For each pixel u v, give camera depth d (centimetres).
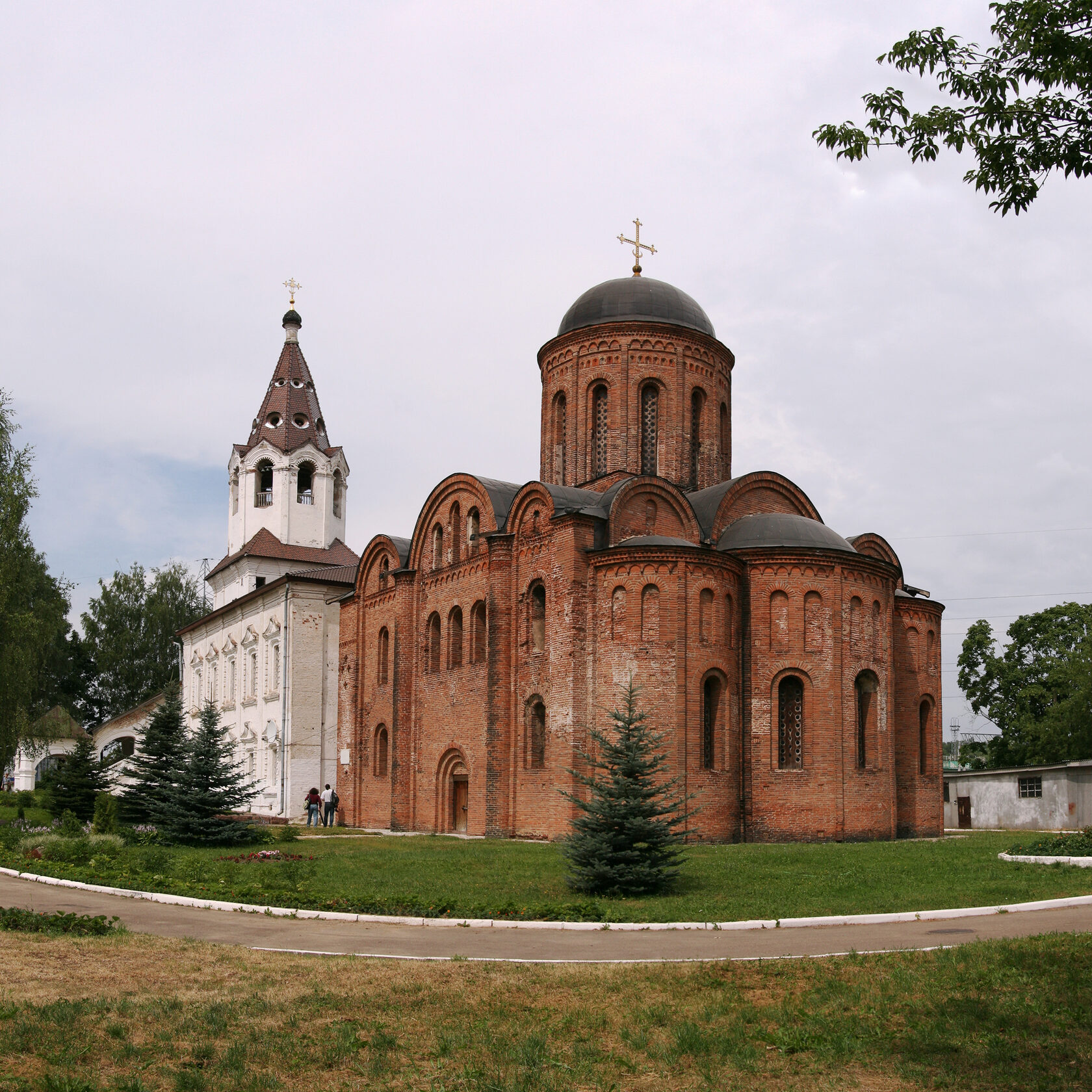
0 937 1725
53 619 5444
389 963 1534
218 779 3584
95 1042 1150
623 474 4181
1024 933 1698
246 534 6675
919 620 4200
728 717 3531
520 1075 1067
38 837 3281
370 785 4794
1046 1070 1064
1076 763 4797
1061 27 1318
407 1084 1054
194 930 1866
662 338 4297
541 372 4572
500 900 2184
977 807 5247
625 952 1642
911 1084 1045
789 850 3003
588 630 3588
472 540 4231
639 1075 1080
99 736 7794
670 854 2320
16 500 4769
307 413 6875
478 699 4072
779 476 4141
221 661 6869
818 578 3625
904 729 4088
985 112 1375
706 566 3544
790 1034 1180
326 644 5753
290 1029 1212
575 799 2436
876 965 1455
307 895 2206
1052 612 6856
